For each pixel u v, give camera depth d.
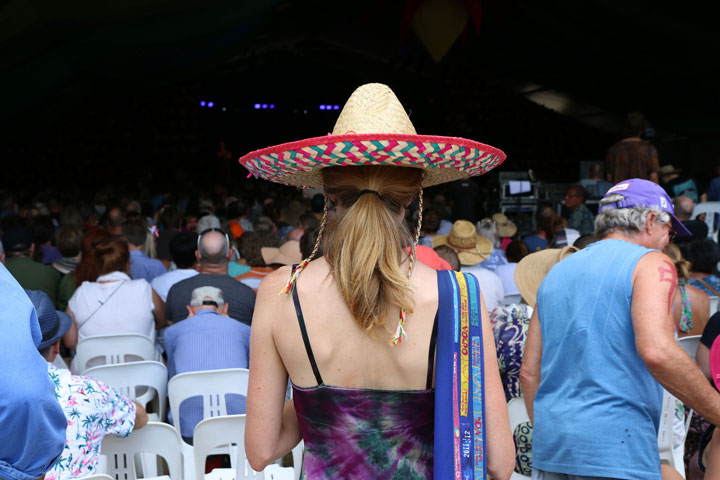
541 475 1.83
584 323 1.75
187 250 4.38
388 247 1.19
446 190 13.35
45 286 4.59
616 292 1.72
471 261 4.46
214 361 3.01
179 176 16.55
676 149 15.88
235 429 2.34
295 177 1.37
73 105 14.96
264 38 17.80
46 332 1.82
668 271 1.67
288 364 1.24
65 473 1.83
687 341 3.04
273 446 1.29
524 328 2.54
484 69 18.30
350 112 1.27
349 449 1.20
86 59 11.52
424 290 1.22
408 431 1.20
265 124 23.67
